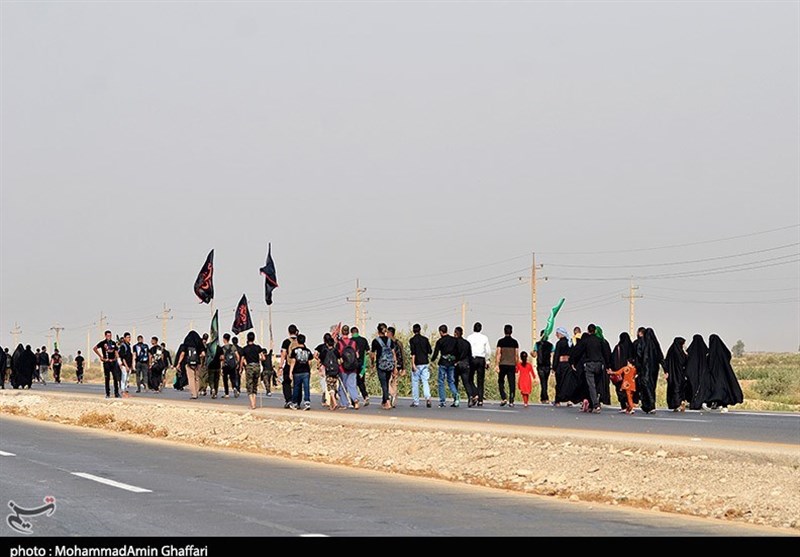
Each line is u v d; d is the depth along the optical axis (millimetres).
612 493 29938
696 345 58594
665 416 54906
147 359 96312
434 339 96062
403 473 35750
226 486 30641
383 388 62781
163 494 28719
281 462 37906
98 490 29500
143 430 53875
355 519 24562
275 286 69125
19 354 109875
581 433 39156
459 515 25297
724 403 58062
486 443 39406
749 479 29188
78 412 67750
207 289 75188
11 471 34406
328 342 61750
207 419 57719
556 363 64438
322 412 57625
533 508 26562
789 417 53812
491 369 91062
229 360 80188
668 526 23984
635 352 58250
